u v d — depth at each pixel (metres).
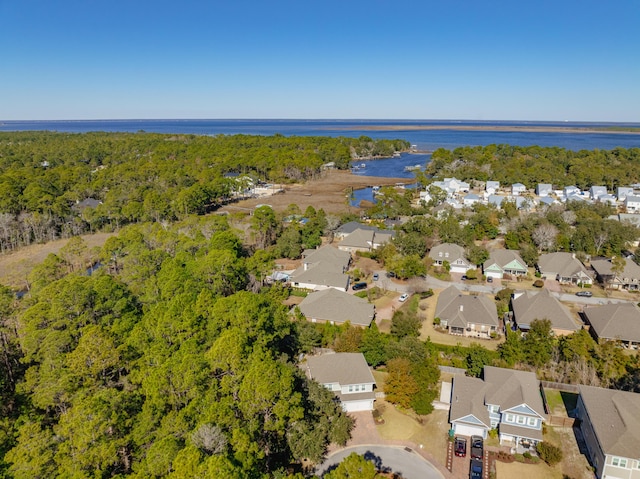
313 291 68.88
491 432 39.22
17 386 36.56
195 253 71.19
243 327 40.38
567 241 84.38
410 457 36.44
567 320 54.84
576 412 41.25
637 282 69.31
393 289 70.56
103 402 29.97
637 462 32.22
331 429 37.22
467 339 55.22
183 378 32.28
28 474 25.52
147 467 26.48
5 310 44.12
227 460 24.30
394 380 42.19
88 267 78.00
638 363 44.62
